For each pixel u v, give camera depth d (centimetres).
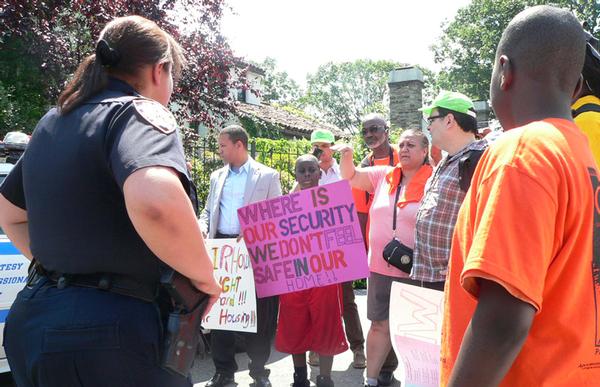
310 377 480
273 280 402
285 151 952
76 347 158
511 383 128
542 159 124
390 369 454
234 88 987
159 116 172
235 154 480
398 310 270
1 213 198
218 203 479
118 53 185
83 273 167
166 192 154
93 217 165
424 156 406
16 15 816
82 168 166
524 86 144
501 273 118
